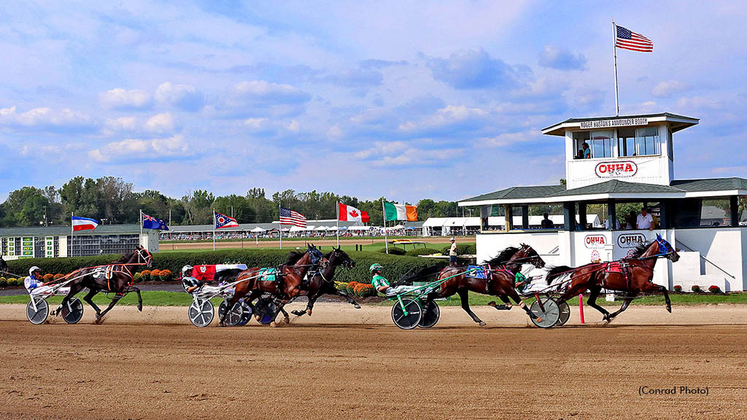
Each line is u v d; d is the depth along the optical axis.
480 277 13.79
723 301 17.36
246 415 7.70
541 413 7.45
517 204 25.69
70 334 14.28
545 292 13.84
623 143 22.78
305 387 8.91
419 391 8.54
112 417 7.79
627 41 24.02
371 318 16.28
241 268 15.84
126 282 16.59
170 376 9.80
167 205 147.25
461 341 12.10
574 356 10.38
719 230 21.00
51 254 41.16
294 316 16.94
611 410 7.48
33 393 8.95
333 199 152.12
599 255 20.92
